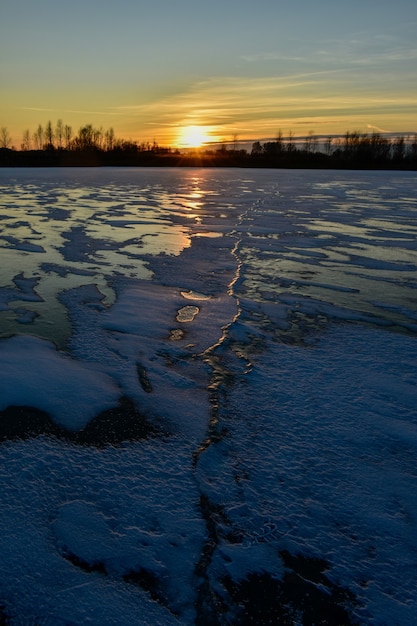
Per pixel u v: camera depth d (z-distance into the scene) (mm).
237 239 9445
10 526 2225
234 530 2258
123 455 2773
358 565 2094
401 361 4027
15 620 1806
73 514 2312
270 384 3596
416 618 1867
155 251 8234
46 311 5152
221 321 4910
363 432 3006
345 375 3750
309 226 11250
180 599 1938
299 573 2059
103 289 5992
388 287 6344
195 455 2781
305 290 6148
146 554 2119
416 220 12391
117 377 3686
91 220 11617
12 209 13391
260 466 2691
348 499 2455
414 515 2359
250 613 1901
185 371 3807
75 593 1931
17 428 3006
